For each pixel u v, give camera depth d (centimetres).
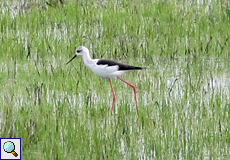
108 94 1248
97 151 936
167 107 1116
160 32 1638
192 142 977
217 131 1036
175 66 1409
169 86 1267
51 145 952
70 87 1254
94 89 1258
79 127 1014
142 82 1293
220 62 1430
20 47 1483
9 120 1019
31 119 1024
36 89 1194
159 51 1502
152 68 1394
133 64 1423
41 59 1448
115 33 1638
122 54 1489
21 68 1368
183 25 1691
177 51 1507
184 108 1142
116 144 966
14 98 1176
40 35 1616
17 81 1277
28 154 938
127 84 1288
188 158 938
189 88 1247
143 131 1033
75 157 931
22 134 981
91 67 1217
